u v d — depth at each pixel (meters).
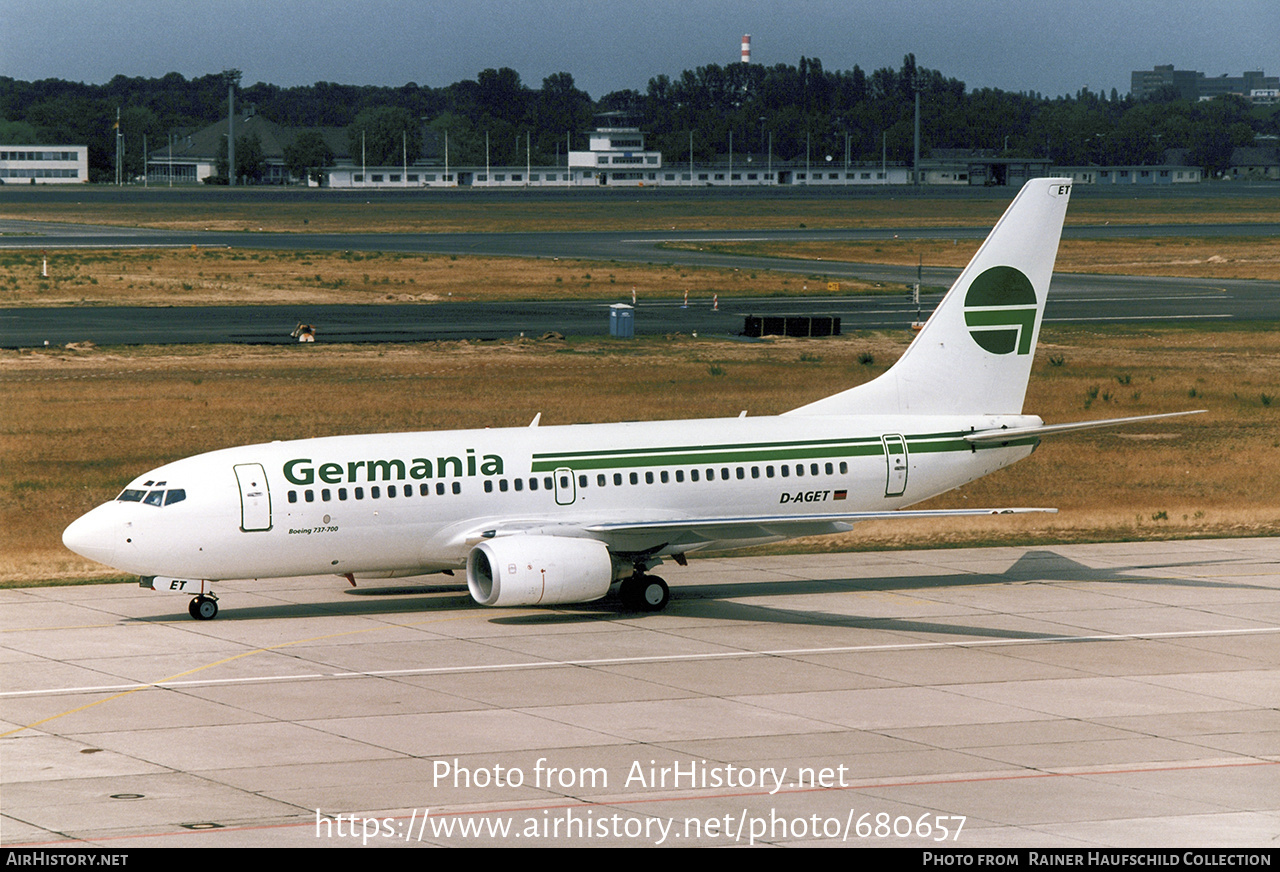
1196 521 135.38
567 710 74.56
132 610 97.25
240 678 80.12
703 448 102.81
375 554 95.44
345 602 101.56
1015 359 112.25
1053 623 96.06
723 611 99.50
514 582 91.88
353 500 94.12
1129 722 73.69
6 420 178.62
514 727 71.38
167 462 156.12
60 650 85.94
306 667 82.69
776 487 103.88
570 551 93.69
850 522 106.75
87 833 55.94
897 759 66.88
